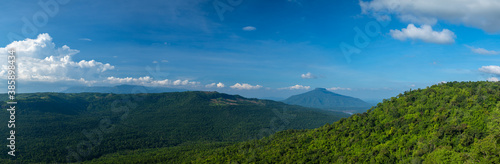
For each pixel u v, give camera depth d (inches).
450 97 3880.4
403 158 3142.2
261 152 4793.3
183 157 6791.3
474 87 4062.5
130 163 6756.9
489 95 3491.6
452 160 2711.6
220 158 5078.7
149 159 6919.3
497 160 2461.9
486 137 2785.4
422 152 3041.3
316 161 3754.9
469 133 2970.0
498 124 2893.7
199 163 5147.6
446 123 3331.7
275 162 4062.5
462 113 3393.2
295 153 4185.5
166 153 7800.2
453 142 3006.9
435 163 2773.1
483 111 3233.3
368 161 3346.5
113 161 7209.6
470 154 2689.5
